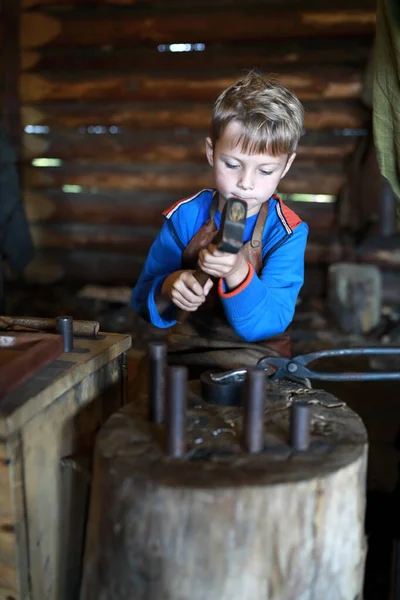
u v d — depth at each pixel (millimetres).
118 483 1095
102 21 4371
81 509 1441
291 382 1505
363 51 4137
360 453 1176
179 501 1053
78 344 1559
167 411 1139
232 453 1165
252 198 1516
